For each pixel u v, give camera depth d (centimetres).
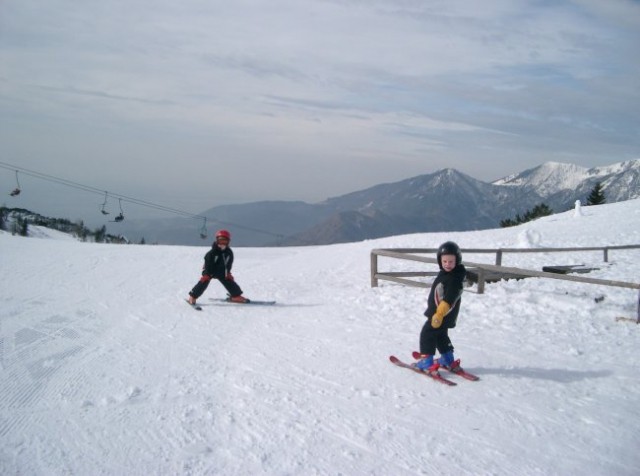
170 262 1574
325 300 1005
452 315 584
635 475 403
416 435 463
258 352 689
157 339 758
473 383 576
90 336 777
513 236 2034
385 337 744
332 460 424
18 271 1325
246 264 1648
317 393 552
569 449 438
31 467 420
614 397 536
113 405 532
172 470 412
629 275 1170
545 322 798
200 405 527
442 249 563
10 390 574
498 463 419
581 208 2967
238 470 411
